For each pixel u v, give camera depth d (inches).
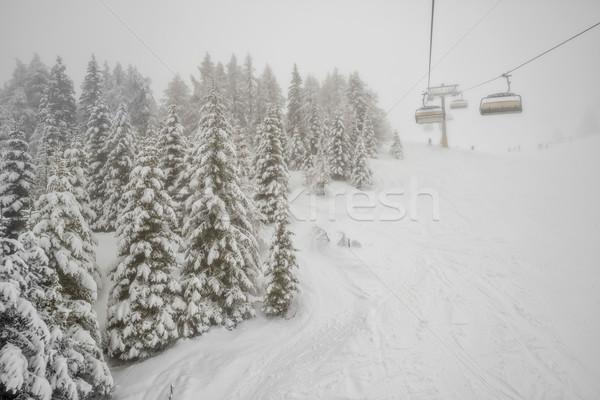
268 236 882.1
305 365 501.4
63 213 472.7
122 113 1040.2
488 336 512.1
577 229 880.9
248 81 1733.5
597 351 453.4
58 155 502.9
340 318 640.4
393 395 406.6
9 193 749.3
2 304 276.7
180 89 1649.9
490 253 808.3
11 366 271.3
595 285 607.8
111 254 807.1
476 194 1294.3
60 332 346.3
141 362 534.9
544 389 401.7
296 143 1576.0
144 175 527.5
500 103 981.2
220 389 477.7
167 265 565.0
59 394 343.0
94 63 1606.8
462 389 409.4
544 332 504.1
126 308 506.3
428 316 588.1
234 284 620.7
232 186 617.3
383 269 793.6
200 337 582.2
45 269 347.6
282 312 661.3
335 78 2153.1
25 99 1585.9
